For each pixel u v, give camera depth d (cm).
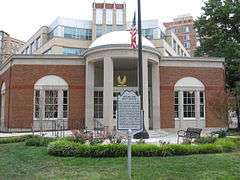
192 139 1809
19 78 2884
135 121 957
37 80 2898
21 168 1136
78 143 1410
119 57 2722
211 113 3048
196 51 4200
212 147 1434
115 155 1320
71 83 2925
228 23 4019
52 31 6738
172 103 3009
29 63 2908
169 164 1156
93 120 2853
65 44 6397
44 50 6775
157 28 6469
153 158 1275
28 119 2855
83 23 6612
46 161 1248
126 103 962
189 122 3025
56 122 2819
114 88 2956
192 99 3067
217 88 3084
